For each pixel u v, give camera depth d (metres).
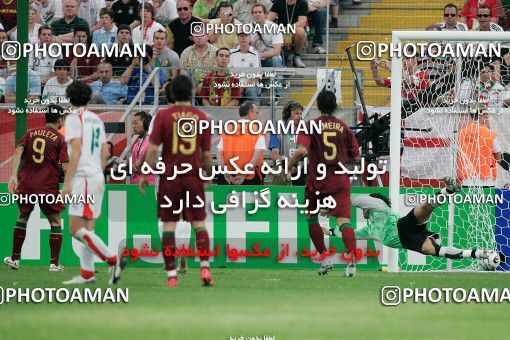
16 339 29.16
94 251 41.78
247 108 58.00
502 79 59.91
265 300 37.97
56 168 52.31
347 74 70.88
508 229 56.72
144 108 67.69
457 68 57.53
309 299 38.47
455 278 49.31
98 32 70.69
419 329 31.61
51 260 52.72
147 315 34.06
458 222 56.97
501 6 72.75
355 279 47.78
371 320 33.56
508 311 36.91
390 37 74.25
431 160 58.66
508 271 55.62
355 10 75.19
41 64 68.88
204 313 34.50
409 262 56.59
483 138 57.41
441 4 75.31
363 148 61.81
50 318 33.81
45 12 71.81
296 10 71.94
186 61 69.31
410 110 59.12
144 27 71.31
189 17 70.19
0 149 66.75
